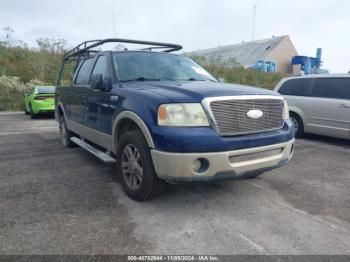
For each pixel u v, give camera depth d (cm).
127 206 352
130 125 377
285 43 4391
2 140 762
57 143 721
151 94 338
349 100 683
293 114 794
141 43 520
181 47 551
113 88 408
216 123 310
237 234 290
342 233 295
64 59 714
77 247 268
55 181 442
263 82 2767
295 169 507
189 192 393
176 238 283
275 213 337
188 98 314
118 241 278
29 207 351
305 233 294
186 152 299
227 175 317
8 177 461
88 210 342
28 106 1376
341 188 419
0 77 2033
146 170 337
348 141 756
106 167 513
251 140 323
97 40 547
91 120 482
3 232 294
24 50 2631
